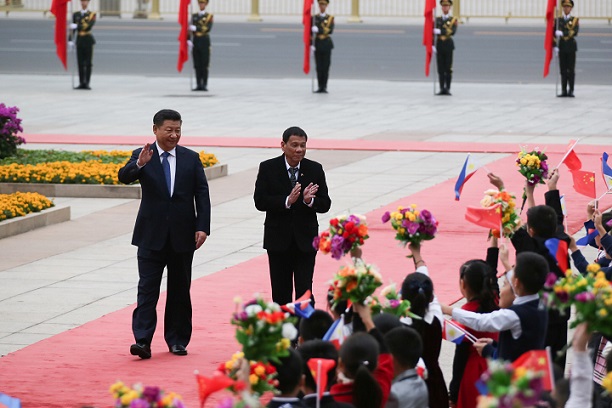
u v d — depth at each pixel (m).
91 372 19.52
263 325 11.93
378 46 81.06
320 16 63.75
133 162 20.88
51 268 27.48
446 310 15.30
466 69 72.56
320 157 43.84
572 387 12.34
